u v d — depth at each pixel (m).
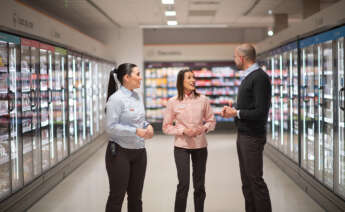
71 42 6.74
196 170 3.74
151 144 9.89
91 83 8.48
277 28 9.18
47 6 8.03
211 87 12.93
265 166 6.99
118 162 3.04
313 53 5.00
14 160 4.27
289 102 6.22
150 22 10.38
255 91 3.32
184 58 12.48
